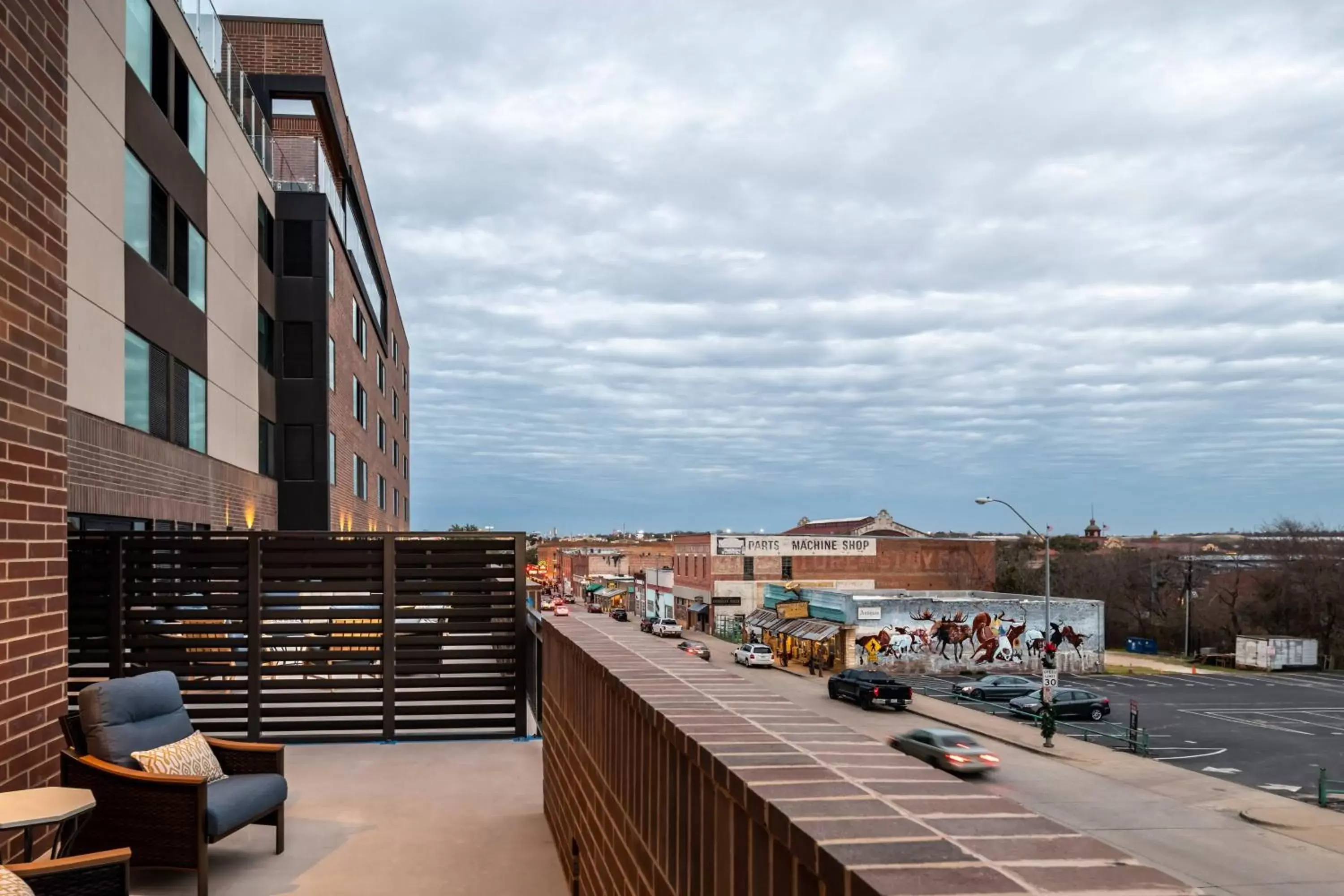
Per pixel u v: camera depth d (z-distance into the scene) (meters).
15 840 4.52
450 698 8.23
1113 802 17.88
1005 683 33.84
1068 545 84.38
